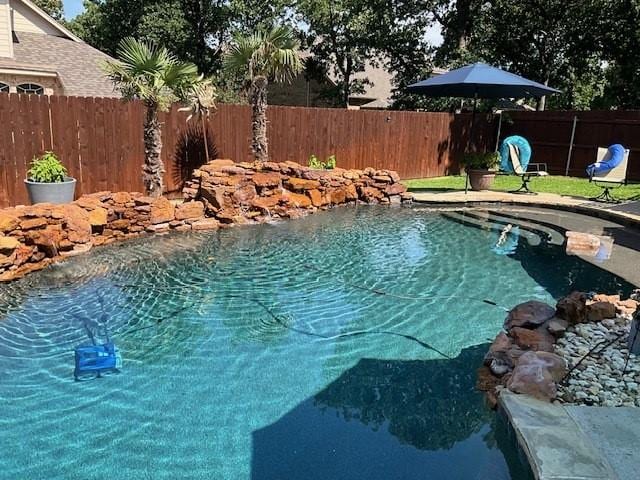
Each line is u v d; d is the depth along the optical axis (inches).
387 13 916.0
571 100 1120.8
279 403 145.9
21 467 117.7
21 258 246.5
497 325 203.5
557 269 274.5
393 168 565.6
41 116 345.4
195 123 421.7
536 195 469.1
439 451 125.6
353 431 133.3
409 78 983.6
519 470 113.9
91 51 676.1
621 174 439.2
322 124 498.6
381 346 183.3
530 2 876.6
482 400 148.7
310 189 412.8
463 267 277.0
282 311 213.5
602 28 856.9
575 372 148.3
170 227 341.4
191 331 192.4
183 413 139.9
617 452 108.5
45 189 314.3
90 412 139.5
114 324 196.2
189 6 1103.0
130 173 394.6
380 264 280.4
